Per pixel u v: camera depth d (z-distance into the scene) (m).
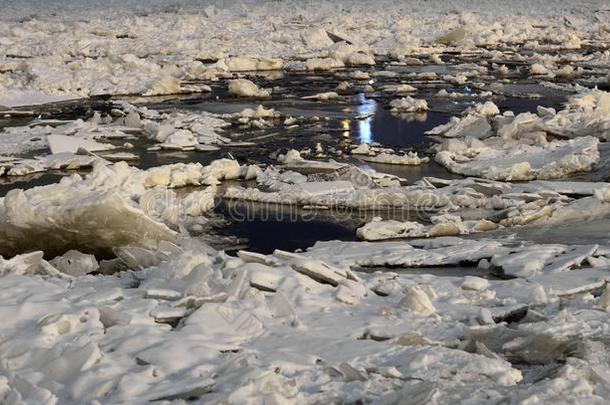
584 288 11.99
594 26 66.62
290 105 35.06
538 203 18.38
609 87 39.66
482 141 26.61
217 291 11.00
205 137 27.64
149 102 36.31
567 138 26.36
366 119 31.61
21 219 14.24
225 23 66.12
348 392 8.12
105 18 69.94
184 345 9.06
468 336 9.79
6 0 80.81
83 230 14.29
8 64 43.72
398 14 74.56
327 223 18.06
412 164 24.03
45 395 7.91
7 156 24.89
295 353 9.08
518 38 62.16
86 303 10.55
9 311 10.13
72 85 38.44
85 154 24.94
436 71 46.41
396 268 14.22
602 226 16.58
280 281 11.40
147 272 12.81
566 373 8.32
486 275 13.55
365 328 10.00
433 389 7.88
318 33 57.16
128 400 7.88
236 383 8.10
